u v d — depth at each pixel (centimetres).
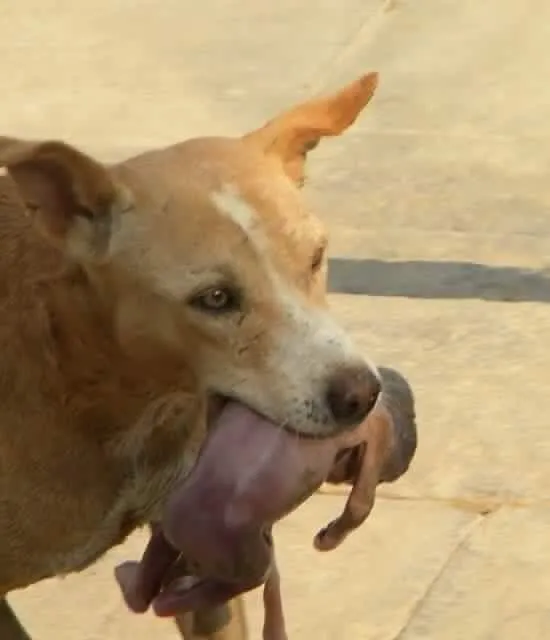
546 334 1355
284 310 836
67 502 895
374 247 1522
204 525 798
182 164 876
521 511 1145
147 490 916
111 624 1073
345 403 815
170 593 835
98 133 1823
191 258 843
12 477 890
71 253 870
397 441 866
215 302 841
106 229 864
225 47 2048
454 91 1862
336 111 928
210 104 1884
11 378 885
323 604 1074
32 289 884
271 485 803
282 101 1878
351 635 1045
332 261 1495
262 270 839
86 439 891
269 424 830
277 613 928
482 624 1047
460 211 1583
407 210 1593
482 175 1655
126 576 879
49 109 1900
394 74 1919
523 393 1277
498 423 1241
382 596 1078
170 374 877
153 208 855
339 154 1716
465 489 1171
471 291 1432
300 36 2064
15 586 930
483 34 2025
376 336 1368
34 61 2047
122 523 924
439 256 1495
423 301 1419
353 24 2091
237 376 842
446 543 1120
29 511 893
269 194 858
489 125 1770
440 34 2033
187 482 816
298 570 1105
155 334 863
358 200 1619
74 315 877
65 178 860
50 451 888
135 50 2058
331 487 1191
